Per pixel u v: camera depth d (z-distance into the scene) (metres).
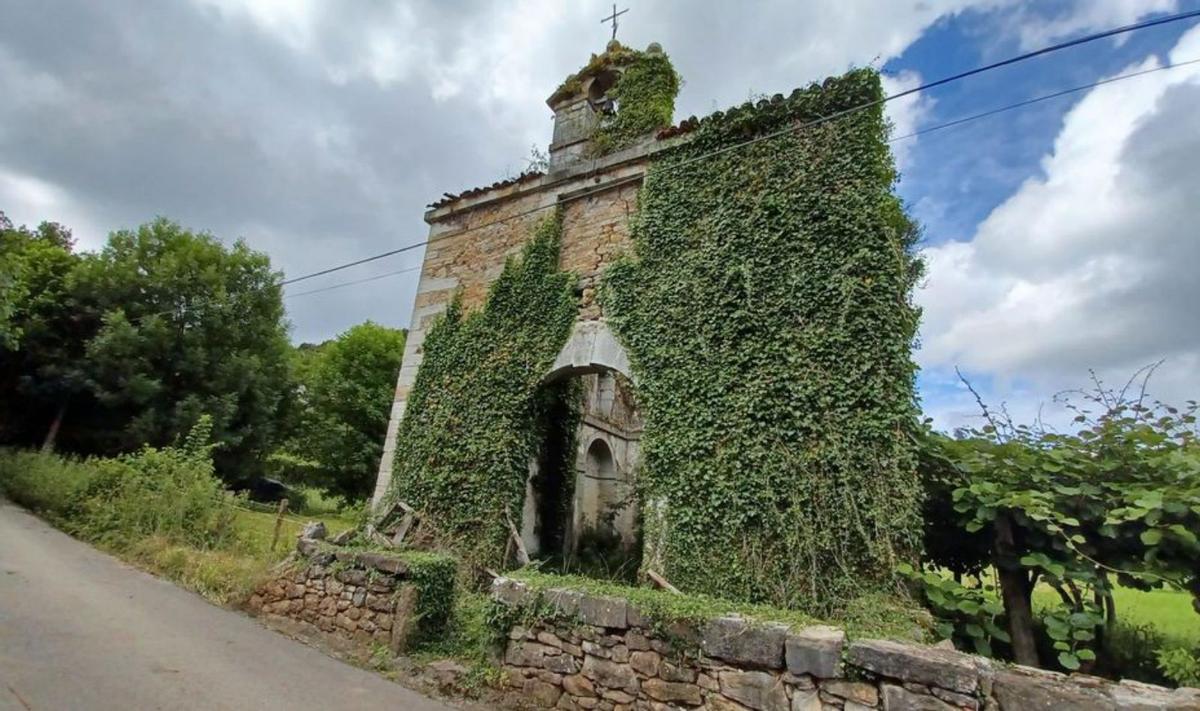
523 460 8.23
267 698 4.26
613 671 4.11
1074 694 2.82
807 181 6.90
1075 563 4.81
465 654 5.23
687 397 6.73
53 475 12.54
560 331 8.17
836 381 5.96
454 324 9.34
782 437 6.03
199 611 6.51
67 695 3.92
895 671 3.17
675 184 7.87
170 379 18.88
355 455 24.56
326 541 7.22
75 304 18.16
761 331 6.54
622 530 13.85
